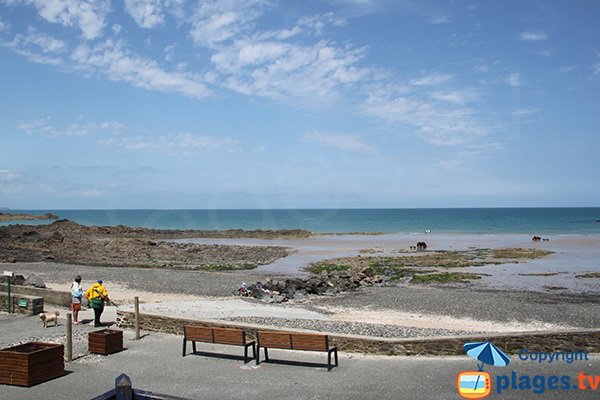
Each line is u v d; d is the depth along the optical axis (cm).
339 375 1278
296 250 6600
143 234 9862
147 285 3453
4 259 5053
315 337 1322
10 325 1894
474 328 2117
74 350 1527
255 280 3778
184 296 2986
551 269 4500
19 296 2117
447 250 6494
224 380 1248
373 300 2959
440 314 2481
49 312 2217
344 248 6944
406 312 2547
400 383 1208
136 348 1549
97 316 1888
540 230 11231
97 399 823
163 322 1750
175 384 1219
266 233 10025
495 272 4325
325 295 3189
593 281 3769
